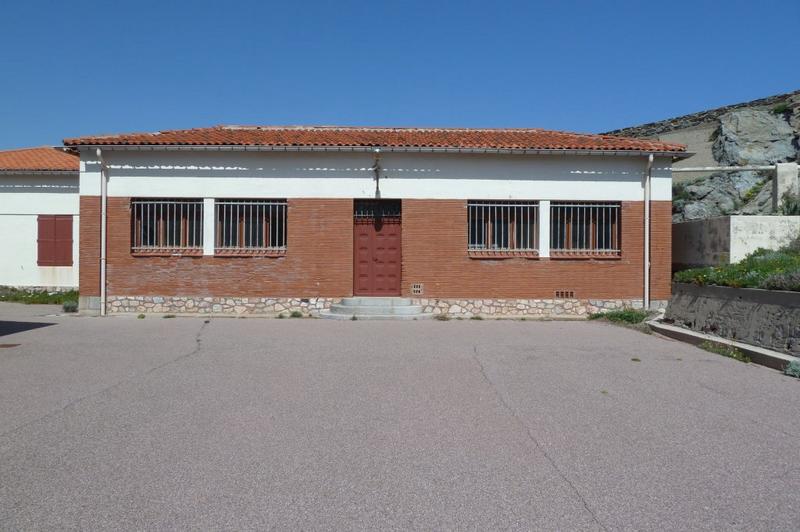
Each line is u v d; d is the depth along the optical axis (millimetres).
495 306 15648
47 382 7770
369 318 14922
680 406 6980
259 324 13820
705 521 4047
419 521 4004
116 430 5820
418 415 6457
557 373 8695
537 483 4652
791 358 9164
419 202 15562
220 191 15391
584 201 15766
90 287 15391
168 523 3939
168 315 15305
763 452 5418
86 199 15312
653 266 15797
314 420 6230
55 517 4004
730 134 24969
